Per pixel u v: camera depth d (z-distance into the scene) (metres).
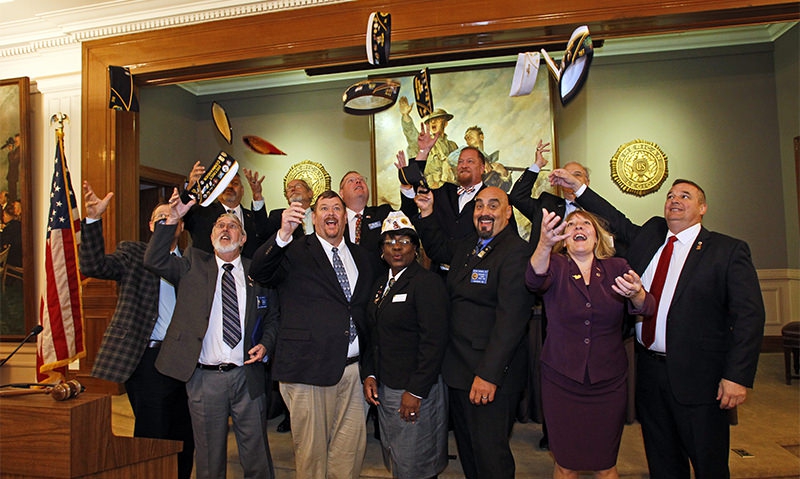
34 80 5.04
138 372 2.56
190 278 2.49
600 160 6.16
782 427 3.39
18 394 1.56
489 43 4.18
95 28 4.68
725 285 2.18
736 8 3.69
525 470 2.85
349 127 6.74
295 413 2.34
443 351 2.24
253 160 6.98
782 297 5.79
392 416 2.28
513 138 6.07
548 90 6.02
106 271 2.50
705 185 5.98
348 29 4.20
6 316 4.95
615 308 2.05
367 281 2.56
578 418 2.06
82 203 4.78
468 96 6.18
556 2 3.92
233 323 2.45
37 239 5.05
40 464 1.43
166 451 1.72
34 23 4.77
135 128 4.80
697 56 6.00
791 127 5.62
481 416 2.21
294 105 6.90
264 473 2.50
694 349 2.18
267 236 3.57
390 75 6.38
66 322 3.17
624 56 6.13
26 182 4.93
